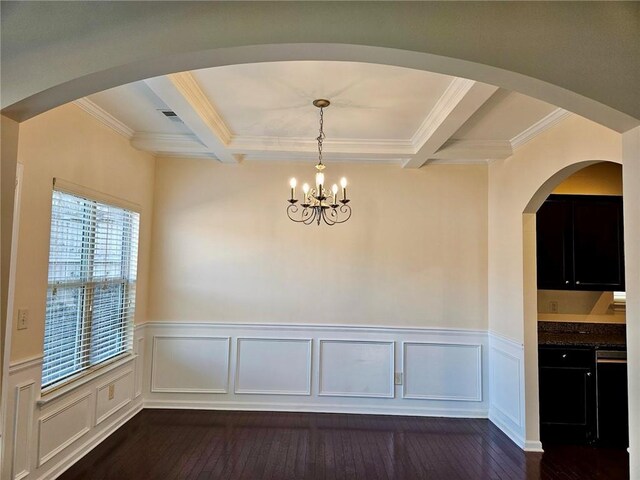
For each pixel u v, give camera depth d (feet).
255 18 5.79
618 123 6.25
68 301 10.38
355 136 12.57
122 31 5.89
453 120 9.95
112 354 12.53
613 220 13.35
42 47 5.93
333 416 14.30
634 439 6.15
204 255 14.92
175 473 10.12
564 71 5.86
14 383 8.43
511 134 11.93
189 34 5.83
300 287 14.93
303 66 8.31
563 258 13.28
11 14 5.95
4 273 6.08
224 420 13.65
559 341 12.60
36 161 8.87
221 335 14.79
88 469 10.21
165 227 14.89
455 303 14.87
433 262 14.93
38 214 8.97
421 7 5.82
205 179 15.01
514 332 12.76
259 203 15.03
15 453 8.45
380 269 14.94
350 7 5.78
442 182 15.03
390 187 15.03
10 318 8.26
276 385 14.74
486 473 10.46
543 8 5.88
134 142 12.94
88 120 10.71
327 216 14.98
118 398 12.79
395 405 14.69
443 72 6.31
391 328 14.82
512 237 12.99
